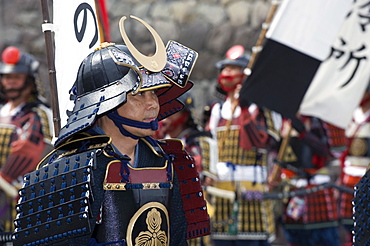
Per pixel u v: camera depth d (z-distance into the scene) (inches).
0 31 1076.5
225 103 651.5
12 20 1080.2
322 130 679.1
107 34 364.5
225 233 635.5
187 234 299.3
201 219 296.8
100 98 252.7
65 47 311.6
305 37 524.7
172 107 302.2
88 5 319.0
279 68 529.7
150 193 269.1
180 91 294.2
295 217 693.9
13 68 562.3
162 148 289.6
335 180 888.9
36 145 553.3
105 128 268.2
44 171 256.4
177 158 291.9
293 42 526.6
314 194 695.1
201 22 1035.9
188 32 1037.8
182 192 294.7
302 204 693.3
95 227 259.9
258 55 534.0
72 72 311.1
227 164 633.6
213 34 1031.0
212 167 593.6
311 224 693.9
